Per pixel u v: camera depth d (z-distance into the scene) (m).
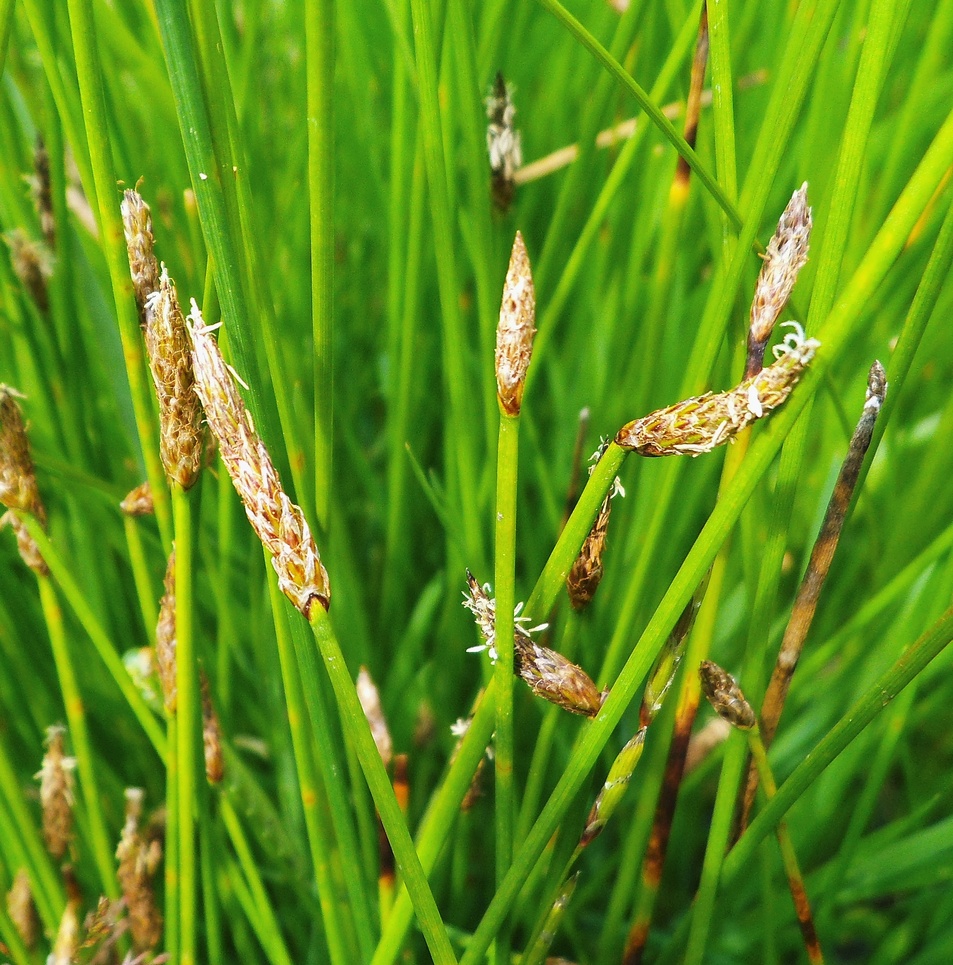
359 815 0.15
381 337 0.26
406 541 0.22
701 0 0.14
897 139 0.17
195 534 0.12
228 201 0.11
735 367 0.13
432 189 0.14
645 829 0.15
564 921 0.18
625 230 0.21
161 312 0.11
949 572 0.15
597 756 0.12
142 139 0.22
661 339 0.17
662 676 0.12
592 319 0.22
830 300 0.11
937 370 0.24
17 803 0.15
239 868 0.17
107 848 0.16
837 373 0.20
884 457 0.22
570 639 0.12
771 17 0.20
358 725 0.11
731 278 0.12
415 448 0.23
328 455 0.13
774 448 0.10
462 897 0.19
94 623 0.14
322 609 0.11
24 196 0.18
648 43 0.18
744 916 0.19
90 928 0.14
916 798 0.20
